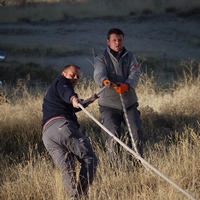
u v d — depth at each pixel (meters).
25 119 18.64
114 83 14.23
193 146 14.87
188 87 23.47
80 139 12.26
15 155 16.61
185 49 57.97
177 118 19.22
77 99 12.03
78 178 12.23
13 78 40.97
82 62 50.41
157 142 17.02
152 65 46.44
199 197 12.06
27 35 67.94
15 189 13.04
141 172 13.25
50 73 41.91
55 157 12.30
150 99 22.52
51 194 12.80
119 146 14.59
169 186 12.17
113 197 12.06
